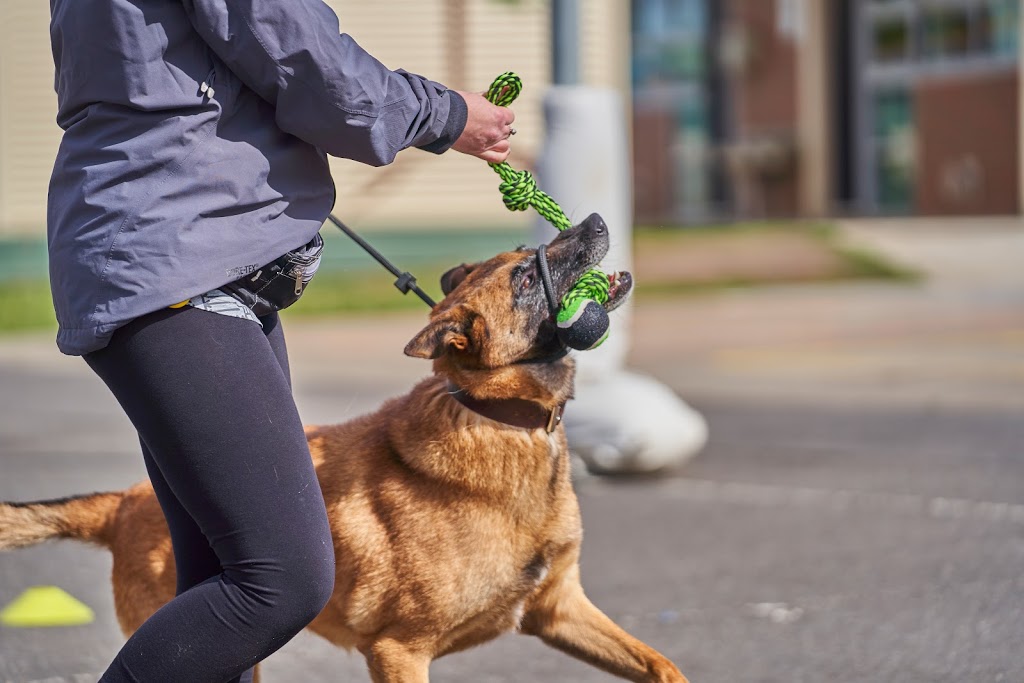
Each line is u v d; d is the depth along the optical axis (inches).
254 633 92.7
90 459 296.5
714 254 775.1
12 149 612.1
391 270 127.1
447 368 120.0
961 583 185.8
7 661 160.9
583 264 124.6
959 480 261.7
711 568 199.0
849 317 561.9
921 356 449.7
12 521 128.3
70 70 90.1
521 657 163.2
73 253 88.4
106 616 181.9
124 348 89.6
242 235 90.4
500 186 124.3
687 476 275.3
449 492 116.2
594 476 272.7
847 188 1104.2
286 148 93.2
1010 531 216.4
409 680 116.6
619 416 268.1
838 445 306.2
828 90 1089.4
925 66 1029.2
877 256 758.5
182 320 89.4
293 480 93.2
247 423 91.2
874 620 169.8
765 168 1108.5
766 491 256.7
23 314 583.5
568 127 263.9
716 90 1154.7
